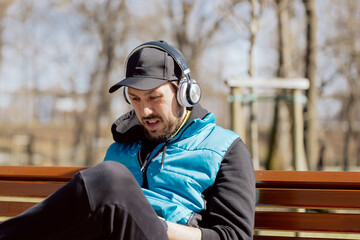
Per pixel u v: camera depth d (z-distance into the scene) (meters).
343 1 9.71
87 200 1.39
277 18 6.96
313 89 7.00
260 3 5.33
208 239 1.54
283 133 8.59
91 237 1.43
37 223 1.38
